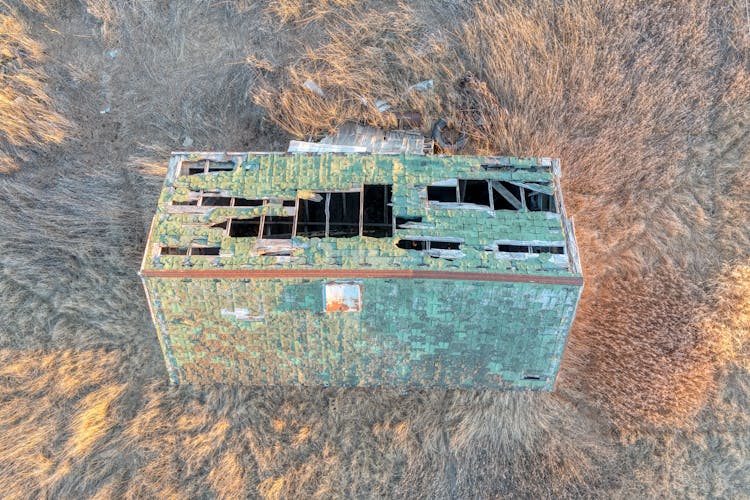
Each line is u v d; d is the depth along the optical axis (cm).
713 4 1666
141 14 1731
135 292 1648
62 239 1648
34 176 1692
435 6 1697
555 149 1636
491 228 1166
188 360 1245
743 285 1593
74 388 1606
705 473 1574
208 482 1558
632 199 1648
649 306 1603
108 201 1664
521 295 1135
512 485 1579
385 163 1232
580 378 1623
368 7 1706
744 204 1642
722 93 1647
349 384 1295
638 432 1586
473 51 1650
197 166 1265
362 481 1573
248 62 1662
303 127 1625
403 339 1203
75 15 1745
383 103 1639
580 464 1580
